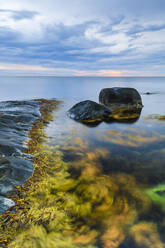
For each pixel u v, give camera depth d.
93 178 2.67
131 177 2.72
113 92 9.52
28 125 5.21
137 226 1.76
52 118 6.94
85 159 3.33
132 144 4.24
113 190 2.37
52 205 2.03
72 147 3.96
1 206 1.84
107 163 3.20
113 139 4.59
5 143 3.32
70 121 6.57
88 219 1.85
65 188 2.39
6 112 6.27
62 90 24.75
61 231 1.69
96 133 5.12
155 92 21.02
